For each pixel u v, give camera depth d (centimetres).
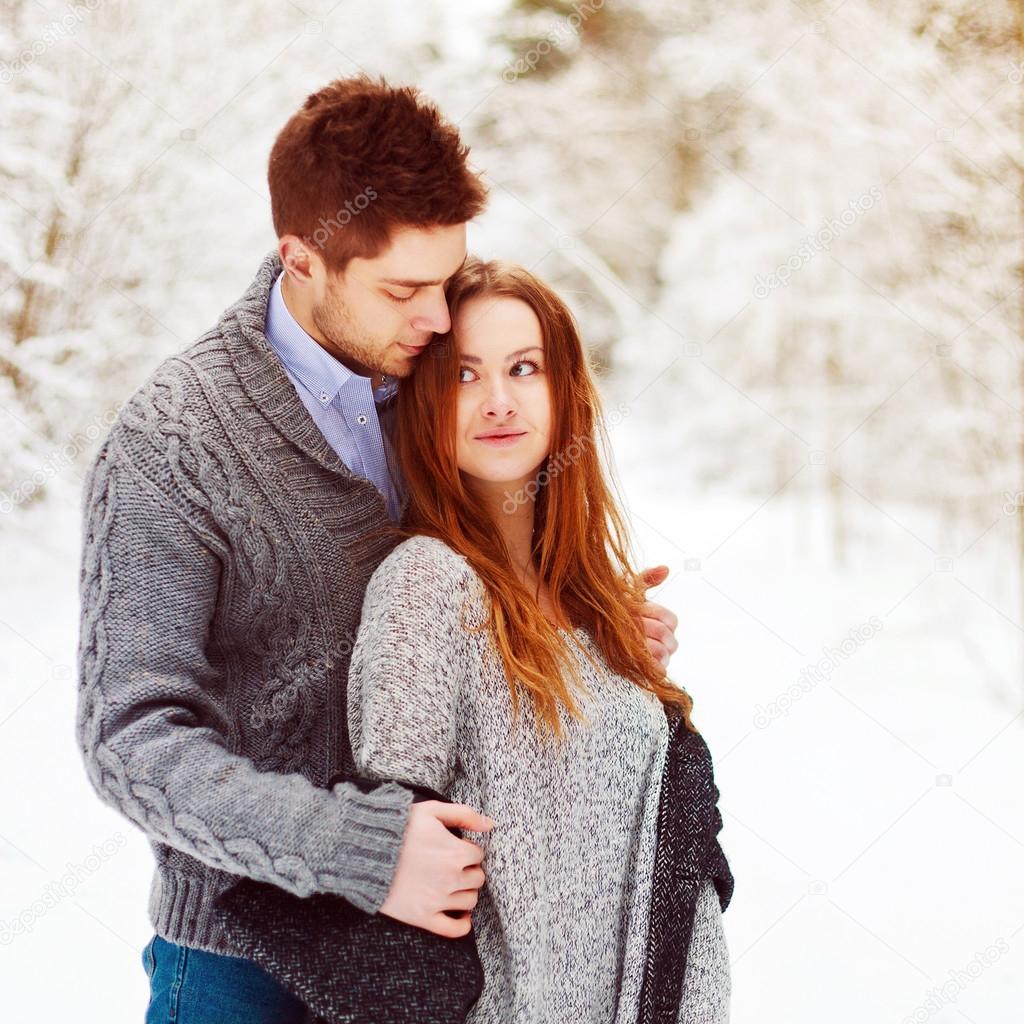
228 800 99
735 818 330
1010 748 384
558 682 112
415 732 103
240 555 118
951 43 497
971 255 504
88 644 110
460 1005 98
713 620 543
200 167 499
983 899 286
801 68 629
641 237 923
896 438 614
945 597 521
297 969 98
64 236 469
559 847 113
